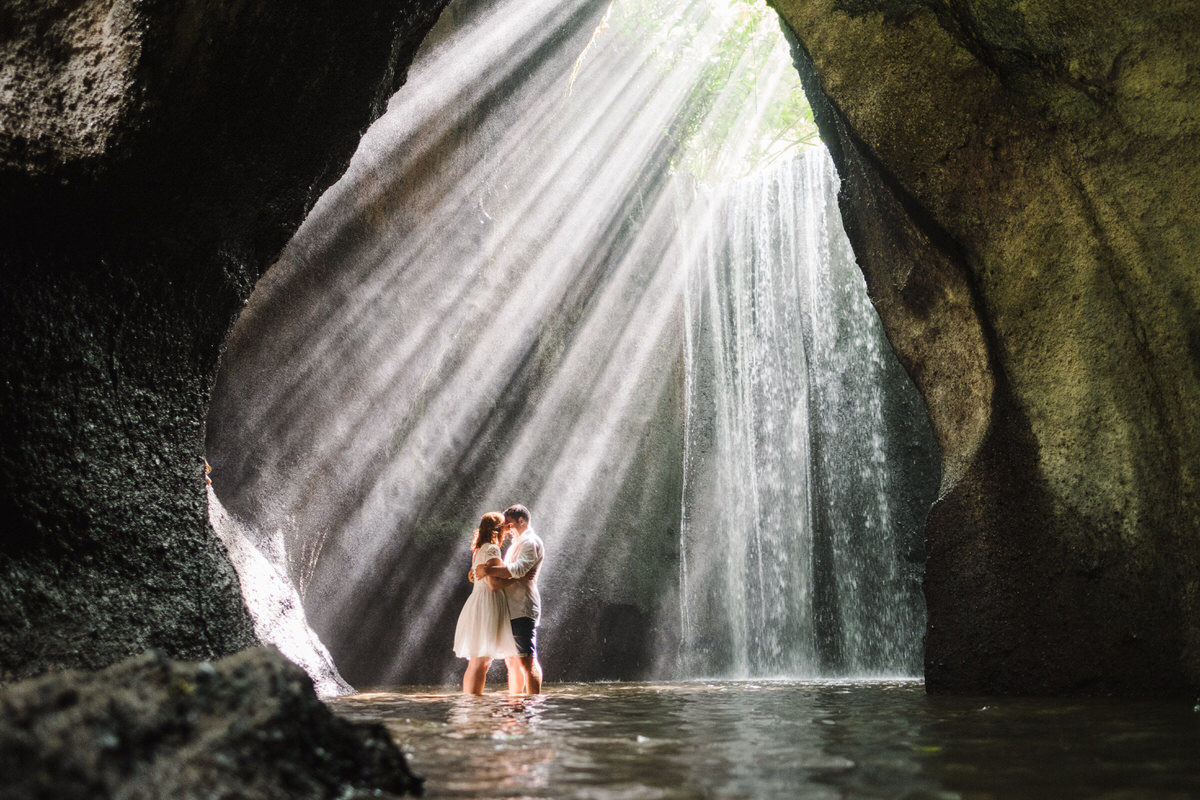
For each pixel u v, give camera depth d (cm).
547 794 195
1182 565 501
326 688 810
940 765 246
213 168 561
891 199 726
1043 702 473
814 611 1581
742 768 238
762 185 1783
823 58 666
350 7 555
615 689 775
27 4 516
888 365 1552
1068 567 544
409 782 189
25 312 506
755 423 1723
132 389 559
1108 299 553
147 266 561
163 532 549
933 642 582
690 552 1716
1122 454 535
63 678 161
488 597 669
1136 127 539
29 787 128
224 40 524
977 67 602
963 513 588
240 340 960
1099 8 538
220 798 146
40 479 500
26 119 508
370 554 1263
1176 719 375
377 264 1137
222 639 545
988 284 616
